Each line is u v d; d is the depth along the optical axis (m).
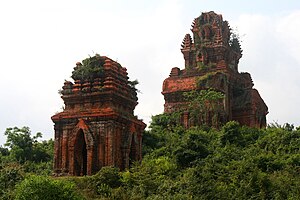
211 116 61.09
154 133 53.59
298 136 49.97
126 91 40.50
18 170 36.09
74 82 39.78
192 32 70.88
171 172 36.94
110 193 31.19
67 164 38.06
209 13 70.44
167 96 65.81
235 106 65.75
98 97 38.59
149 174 34.78
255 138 54.59
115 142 37.41
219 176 35.12
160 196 31.06
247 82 68.81
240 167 35.91
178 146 44.03
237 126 53.19
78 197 27.08
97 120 37.72
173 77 67.06
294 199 32.09
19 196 26.31
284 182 35.53
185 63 69.44
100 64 39.62
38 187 26.27
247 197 32.28
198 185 32.25
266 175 35.75
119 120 38.06
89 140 37.31
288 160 42.16
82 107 39.00
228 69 66.38
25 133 50.66
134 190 32.03
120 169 37.62
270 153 45.00
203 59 68.00
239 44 72.56
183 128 59.16
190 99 63.78
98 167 36.88
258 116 65.75
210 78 63.75
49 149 51.84
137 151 39.75
